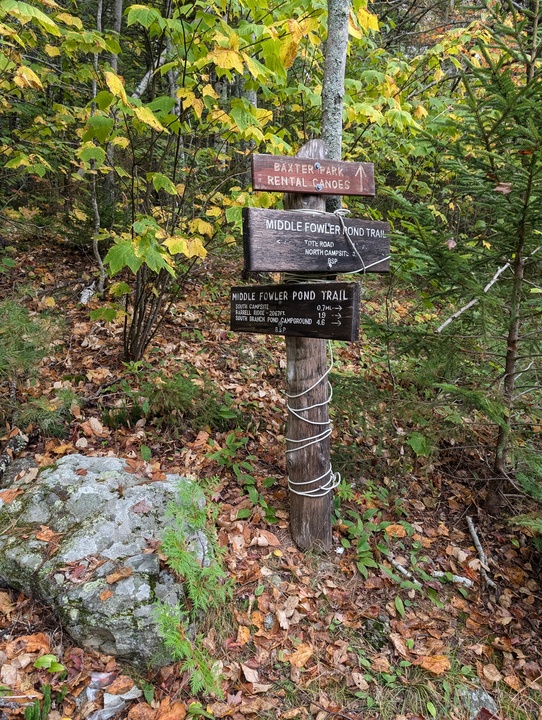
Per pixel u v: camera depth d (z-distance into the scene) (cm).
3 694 188
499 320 303
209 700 212
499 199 272
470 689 248
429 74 506
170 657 215
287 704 222
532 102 242
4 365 337
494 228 279
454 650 267
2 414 327
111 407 370
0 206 667
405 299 616
